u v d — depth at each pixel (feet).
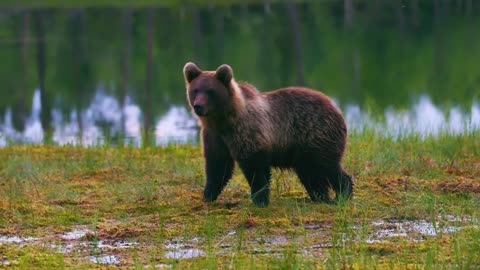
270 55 164.04
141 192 43.34
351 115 88.94
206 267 29.68
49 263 30.89
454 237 32.50
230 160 40.06
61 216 38.86
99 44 177.06
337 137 40.06
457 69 138.51
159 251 32.63
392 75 137.49
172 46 174.70
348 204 38.75
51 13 199.00
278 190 42.88
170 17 194.29
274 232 34.83
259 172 39.01
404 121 81.46
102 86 140.36
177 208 39.83
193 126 92.89
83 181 47.70
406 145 56.13
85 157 55.42
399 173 46.70
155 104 116.37
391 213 37.73
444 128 72.23
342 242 32.58
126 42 176.45
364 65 148.77
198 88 37.83
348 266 29.48
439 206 38.47
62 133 93.40
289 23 191.72
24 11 200.54
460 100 107.24
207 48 171.32
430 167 47.93
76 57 164.76
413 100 111.86
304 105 39.96
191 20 191.93
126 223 37.50
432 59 151.84
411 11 201.05
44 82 144.25
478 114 94.53
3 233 36.35
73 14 197.67
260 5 201.67
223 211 38.27
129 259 31.65
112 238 34.96
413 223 36.24
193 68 38.96
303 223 36.22
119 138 70.74
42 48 171.53
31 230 36.86
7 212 39.73
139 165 51.70
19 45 174.91
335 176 40.19
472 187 42.22
